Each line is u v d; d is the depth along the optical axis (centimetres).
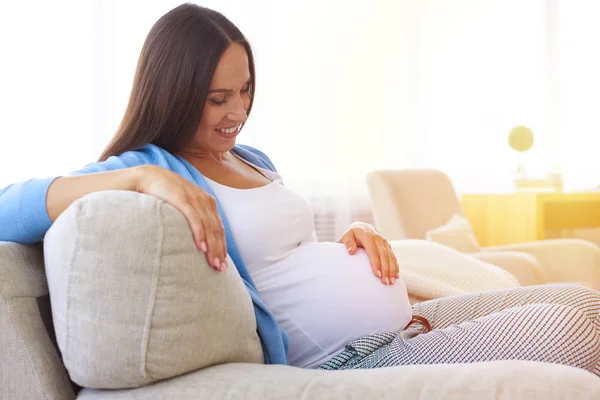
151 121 108
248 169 130
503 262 226
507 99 385
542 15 389
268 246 112
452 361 90
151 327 72
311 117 355
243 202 113
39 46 322
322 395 69
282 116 352
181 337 74
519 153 383
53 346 80
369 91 362
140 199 74
